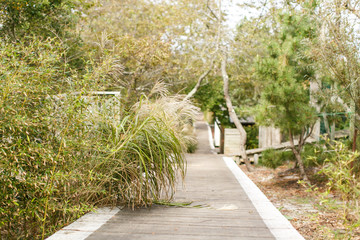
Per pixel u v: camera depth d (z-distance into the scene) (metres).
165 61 13.42
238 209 4.25
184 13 15.17
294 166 11.09
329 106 8.63
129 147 4.24
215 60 15.20
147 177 4.24
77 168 3.88
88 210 3.89
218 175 7.50
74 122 3.82
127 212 4.06
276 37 9.83
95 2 10.62
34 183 3.24
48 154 3.32
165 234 3.20
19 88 3.24
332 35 6.68
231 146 15.81
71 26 10.02
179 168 5.02
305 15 8.23
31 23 8.71
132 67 12.12
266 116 8.85
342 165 3.60
